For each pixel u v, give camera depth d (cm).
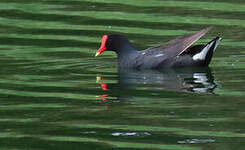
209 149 941
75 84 1396
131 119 1103
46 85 1384
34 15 2173
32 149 953
